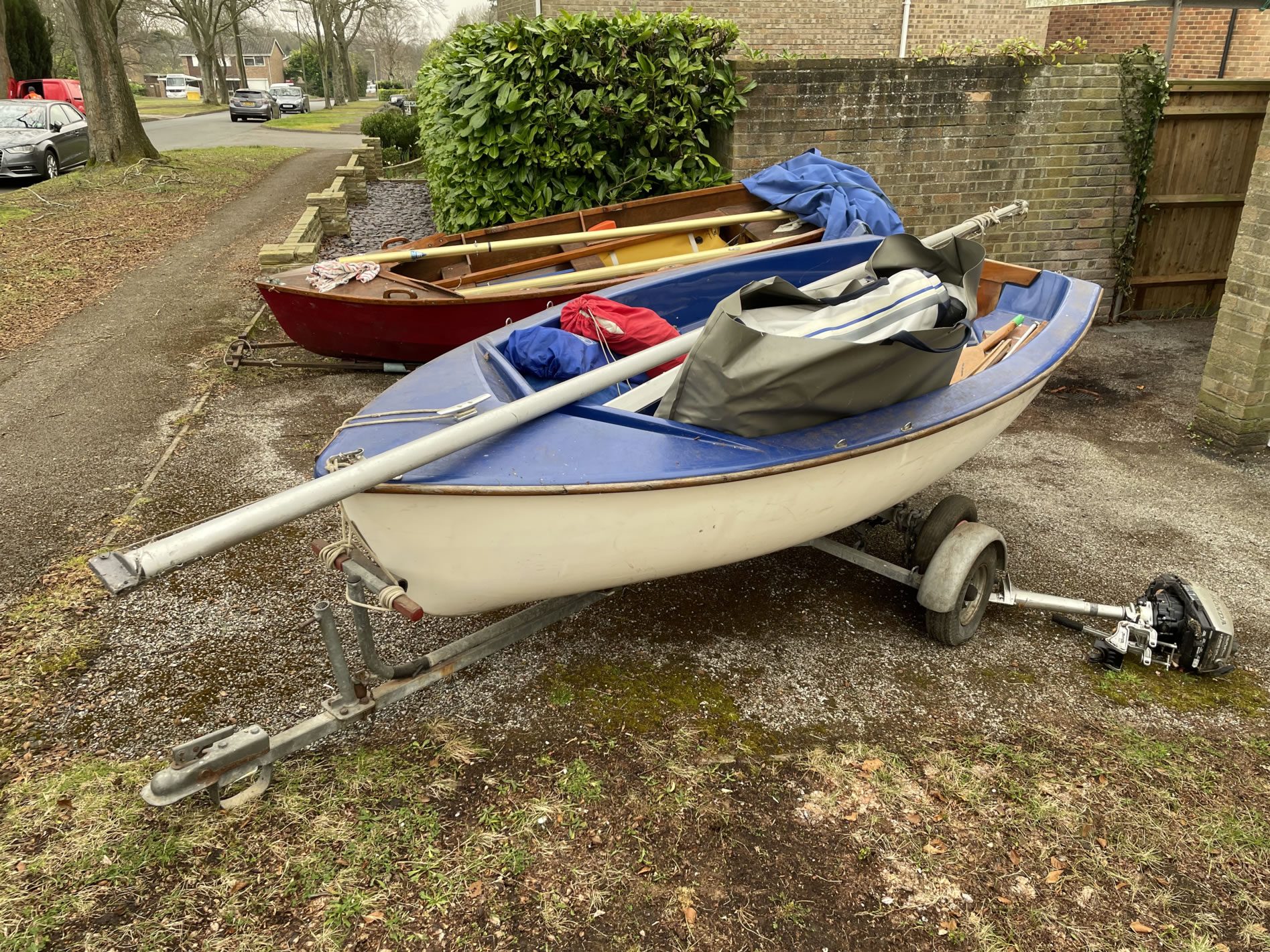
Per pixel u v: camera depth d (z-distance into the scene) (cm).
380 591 247
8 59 2194
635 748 290
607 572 286
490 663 334
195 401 586
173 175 1561
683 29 698
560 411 283
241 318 770
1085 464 530
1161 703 320
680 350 306
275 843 248
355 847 247
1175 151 813
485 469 251
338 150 2311
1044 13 1661
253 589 376
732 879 242
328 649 257
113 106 1642
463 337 591
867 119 744
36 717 298
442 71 813
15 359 661
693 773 279
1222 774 285
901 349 282
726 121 727
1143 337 791
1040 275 471
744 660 339
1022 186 791
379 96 6912
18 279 870
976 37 1670
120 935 221
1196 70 1441
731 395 266
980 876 245
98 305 803
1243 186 836
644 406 308
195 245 1056
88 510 437
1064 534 443
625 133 727
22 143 1578
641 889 238
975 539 330
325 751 286
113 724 295
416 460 238
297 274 597
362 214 1227
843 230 616
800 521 309
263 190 1509
